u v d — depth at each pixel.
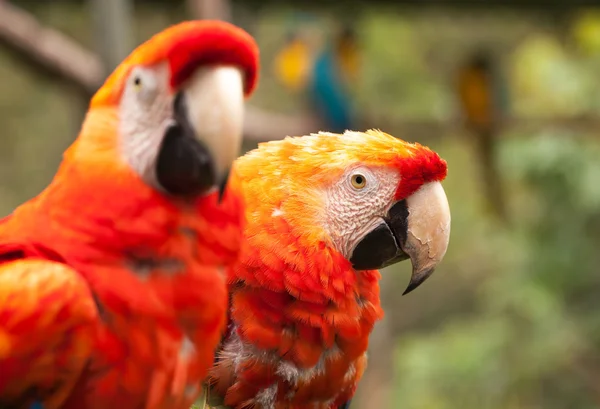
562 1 6.30
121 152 1.58
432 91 10.51
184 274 1.62
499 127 8.05
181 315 1.64
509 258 9.55
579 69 9.01
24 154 9.32
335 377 2.23
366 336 2.27
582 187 8.02
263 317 2.13
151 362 1.62
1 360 1.56
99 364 1.60
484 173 8.42
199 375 1.74
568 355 8.59
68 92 5.57
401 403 8.75
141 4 5.93
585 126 7.84
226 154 1.54
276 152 2.28
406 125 8.25
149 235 1.57
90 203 1.57
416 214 2.26
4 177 9.28
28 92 9.32
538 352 8.55
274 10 6.74
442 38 10.91
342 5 6.38
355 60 8.72
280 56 9.55
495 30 10.92
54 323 1.54
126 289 1.57
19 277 1.56
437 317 10.90
